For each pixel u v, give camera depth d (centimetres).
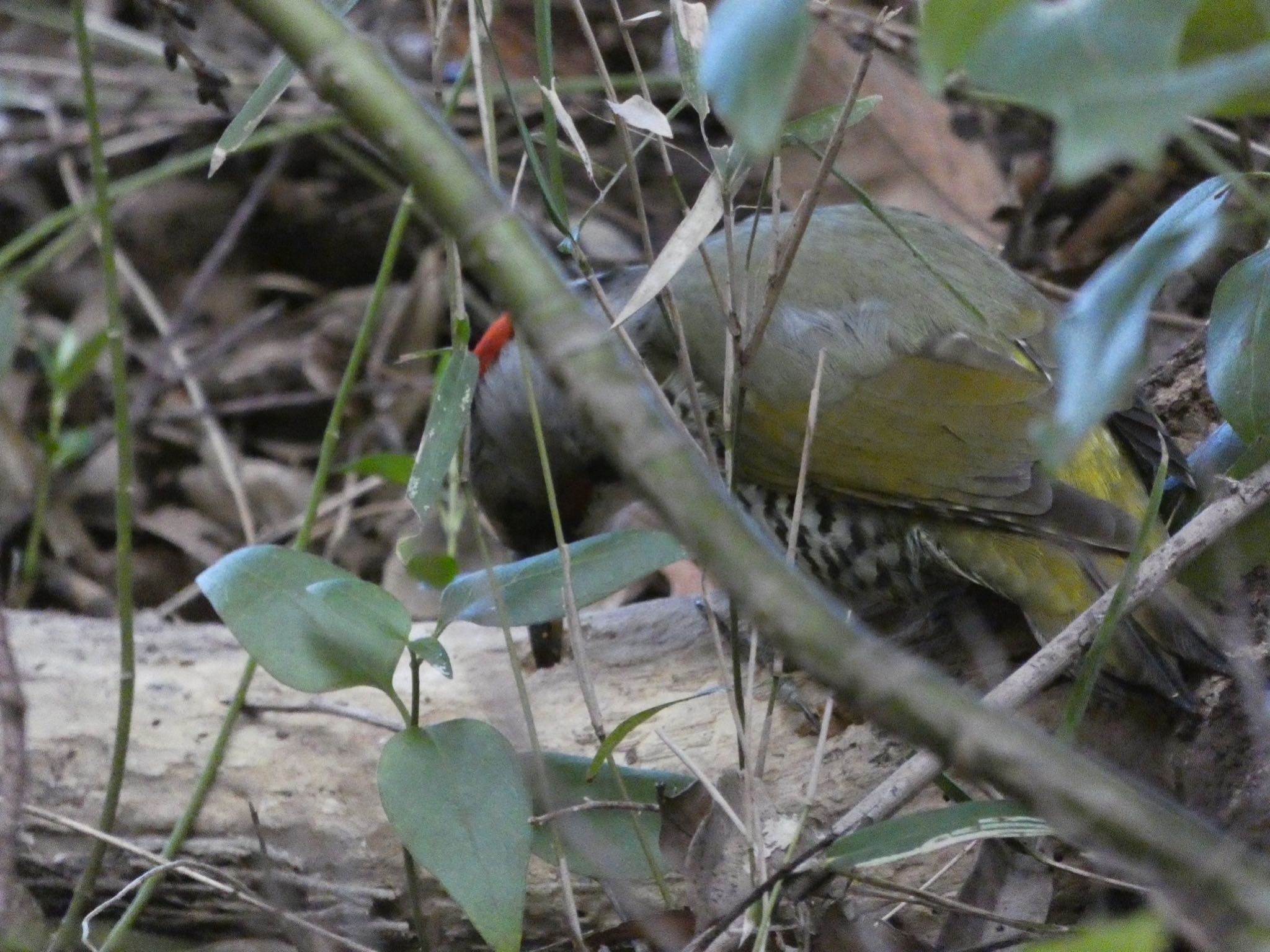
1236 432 582
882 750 664
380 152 366
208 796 708
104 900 710
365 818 698
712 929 526
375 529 1074
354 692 746
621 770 612
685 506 321
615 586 582
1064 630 576
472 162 345
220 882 634
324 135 1219
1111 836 309
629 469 324
